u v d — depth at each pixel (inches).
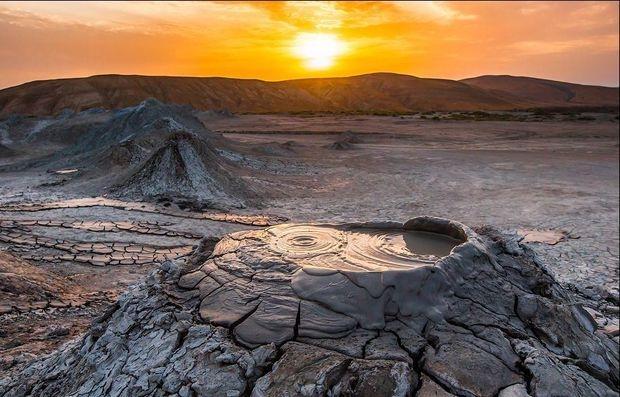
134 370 132.3
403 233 198.7
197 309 153.7
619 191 654.5
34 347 181.6
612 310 263.3
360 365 120.6
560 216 515.2
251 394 117.6
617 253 390.6
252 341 134.8
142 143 714.8
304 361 122.0
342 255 169.0
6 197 436.1
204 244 201.6
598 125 1756.9
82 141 825.5
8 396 144.8
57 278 266.8
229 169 652.7
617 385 150.3
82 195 490.3
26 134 762.8
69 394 136.0
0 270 235.5
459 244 182.2
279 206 532.4
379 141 1285.7
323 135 1398.9
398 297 143.5
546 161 922.7
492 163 895.1
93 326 161.9
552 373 129.3
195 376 123.4
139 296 165.5
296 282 149.9
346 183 685.3
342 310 139.6
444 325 141.2
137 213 438.6
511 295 165.0
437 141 1296.8
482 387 121.3
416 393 117.6
